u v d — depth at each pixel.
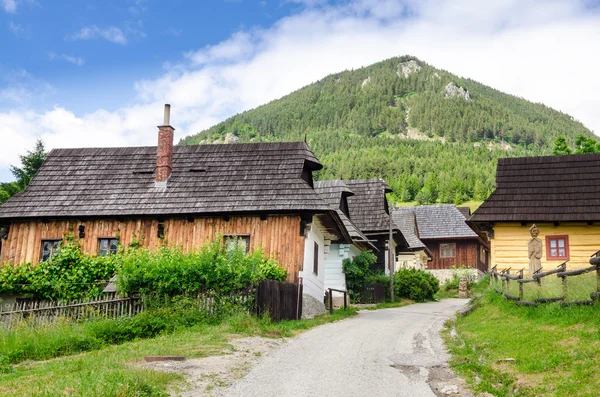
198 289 18.11
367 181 36.81
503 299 18.98
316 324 18.61
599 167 24.52
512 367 10.38
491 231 24.58
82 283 21.83
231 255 19.09
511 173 25.50
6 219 23.33
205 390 9.16
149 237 22.58
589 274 13.73
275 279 20.27
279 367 11.18
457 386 9.82
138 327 15.63
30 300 22.20
